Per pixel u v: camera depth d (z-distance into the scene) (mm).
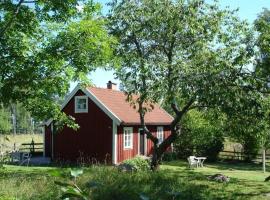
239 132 19578
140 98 20469
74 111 31328
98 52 17531
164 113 38781
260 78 15141
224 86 15312
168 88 18344
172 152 34844
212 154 34125
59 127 19594
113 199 10328
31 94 17719
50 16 17062
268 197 15023
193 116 33625
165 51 21641
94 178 11898
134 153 32281
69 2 16500
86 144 30859
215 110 17562
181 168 27703
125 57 21219
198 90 15680
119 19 21578
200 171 25516
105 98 31844
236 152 34375
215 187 15961
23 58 17203
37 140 54531
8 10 16188
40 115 18422
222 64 15500
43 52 16938
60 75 17328
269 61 14891
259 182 19453
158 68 20359
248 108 15539
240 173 25797
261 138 18703
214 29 20422
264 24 15508
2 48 17016
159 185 12727
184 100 20375
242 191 16047
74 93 31234
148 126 34688
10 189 10500
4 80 17172
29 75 16828
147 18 21062
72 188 2297
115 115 29922
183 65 18656
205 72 16156
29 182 11508
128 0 21359
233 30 19953
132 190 11336
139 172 14852
